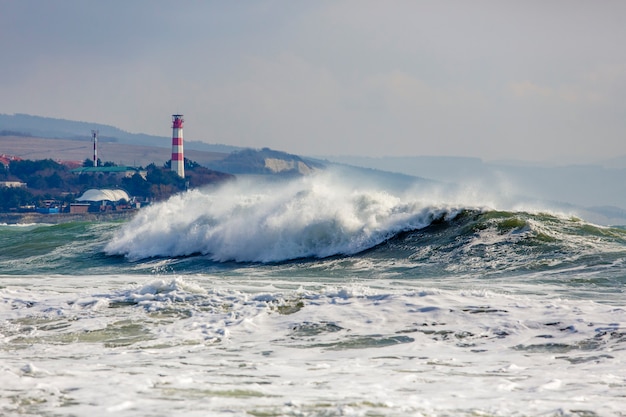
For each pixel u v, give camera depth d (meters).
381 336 54.69
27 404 34.88
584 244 106.62
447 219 122.38
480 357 47.91
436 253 110.12
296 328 58.06
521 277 91.56
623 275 88.19
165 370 44.31
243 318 61.53
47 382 39.66
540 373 42.91
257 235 125.44
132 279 99.94
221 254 128.25
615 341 49.94
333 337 55.00
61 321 62.38
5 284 92.69
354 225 122.25
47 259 144.25
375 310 61.75
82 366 45.69
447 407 34.88
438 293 66.00
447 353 49.31
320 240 122.12
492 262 101.94
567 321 55.31
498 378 41.69
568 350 48.72
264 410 33.88
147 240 142.00
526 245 107.75
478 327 55.50
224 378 41.62
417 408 34.53
